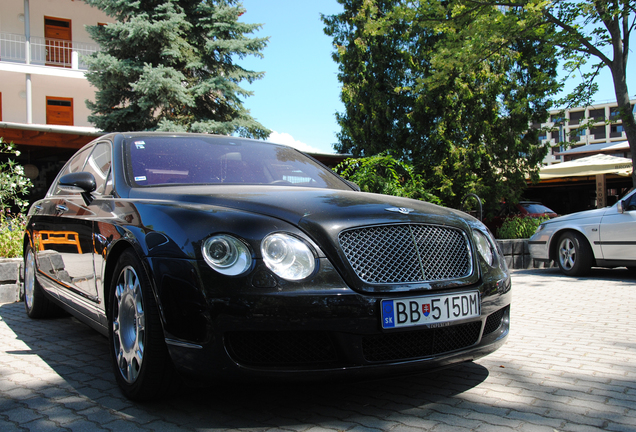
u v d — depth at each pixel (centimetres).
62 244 356
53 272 380
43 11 2144
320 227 222
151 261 221
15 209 1104
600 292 607
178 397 248
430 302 227
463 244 255
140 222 242
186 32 1614
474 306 242
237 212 227
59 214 366
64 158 1491
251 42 1630
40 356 329
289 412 231
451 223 256
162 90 1445
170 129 1448
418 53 1202
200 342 205
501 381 278
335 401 246
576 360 320
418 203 275
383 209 244
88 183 304
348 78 1241
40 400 246
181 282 211
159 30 1462
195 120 1588
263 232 214
